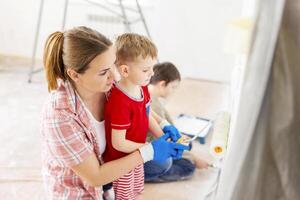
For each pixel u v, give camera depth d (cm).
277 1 62
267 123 70
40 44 347
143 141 129
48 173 117
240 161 75
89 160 105
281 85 67
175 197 158
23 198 155
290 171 72
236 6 296
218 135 171
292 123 69
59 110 101
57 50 100
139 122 122
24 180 167
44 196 156
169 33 322
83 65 95
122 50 111
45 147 111
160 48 330
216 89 304
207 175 174
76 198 115
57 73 103
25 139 204
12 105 251
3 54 355
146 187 165
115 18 327
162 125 140
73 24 338
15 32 348
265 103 69
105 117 116
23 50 354
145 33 327
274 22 63
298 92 67
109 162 112
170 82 176
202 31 314
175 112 249
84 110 106
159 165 163
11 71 325
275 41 64
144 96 123
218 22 306
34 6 335
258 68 66
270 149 72
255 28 65
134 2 322
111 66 100
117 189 135
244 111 70
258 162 74
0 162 181
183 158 179
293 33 64
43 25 341
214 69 325
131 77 113
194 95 287
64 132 100
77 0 327
